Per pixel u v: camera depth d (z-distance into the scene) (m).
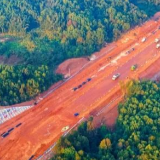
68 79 139.38
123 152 98.06
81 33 156.62
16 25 169.00
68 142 100.44
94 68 145.12
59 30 160.75
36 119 120.69
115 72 142.00
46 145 110.31
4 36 169.62
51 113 123.12
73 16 163.62
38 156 106.88
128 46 157.62
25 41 159.38
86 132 107.75
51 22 164.62
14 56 152.50
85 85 135.88
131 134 104.69
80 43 155.25
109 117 120.25
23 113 123.12
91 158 95.81
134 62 147.50
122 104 118.69
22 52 152.38
